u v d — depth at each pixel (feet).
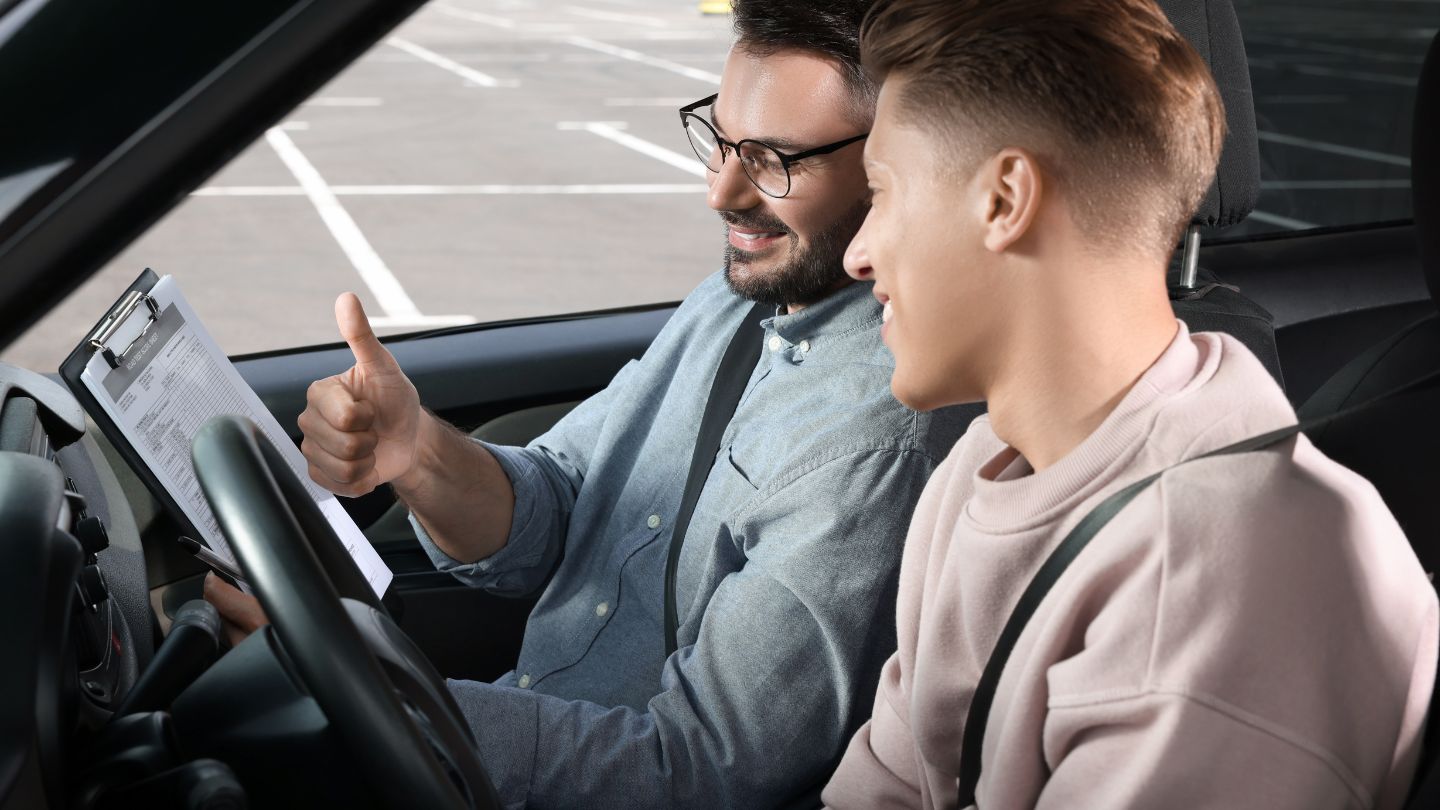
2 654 2.39
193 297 11.55
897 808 3.18
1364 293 6.30
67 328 8.85
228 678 2.46
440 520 4.61
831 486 3.75
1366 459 3.01
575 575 4.77
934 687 2.79
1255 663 2.12
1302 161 6.79
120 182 2.38
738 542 4.02
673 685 3.84
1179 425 2.36
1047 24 2.34
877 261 2.58
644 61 37.06
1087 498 2.40
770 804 3.76
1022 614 2.45
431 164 19.38
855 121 3.83
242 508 2.27
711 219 16.61
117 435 3.54
